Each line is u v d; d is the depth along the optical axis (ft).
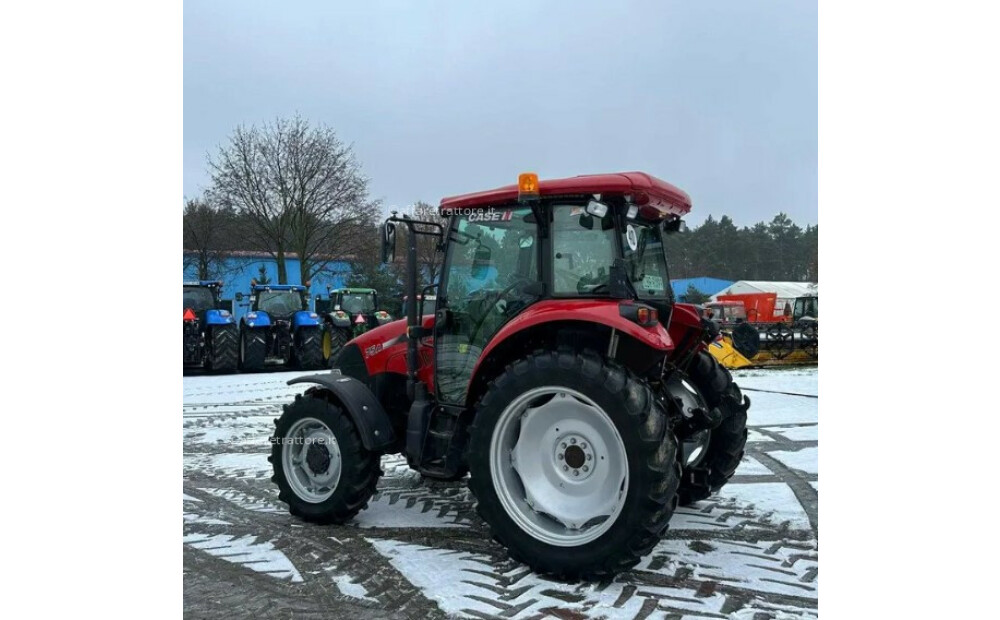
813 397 32.01
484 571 11.30
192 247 77.92
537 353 11.21
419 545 12.64
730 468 14.55
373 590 10.61
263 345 44.42
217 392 35.12
